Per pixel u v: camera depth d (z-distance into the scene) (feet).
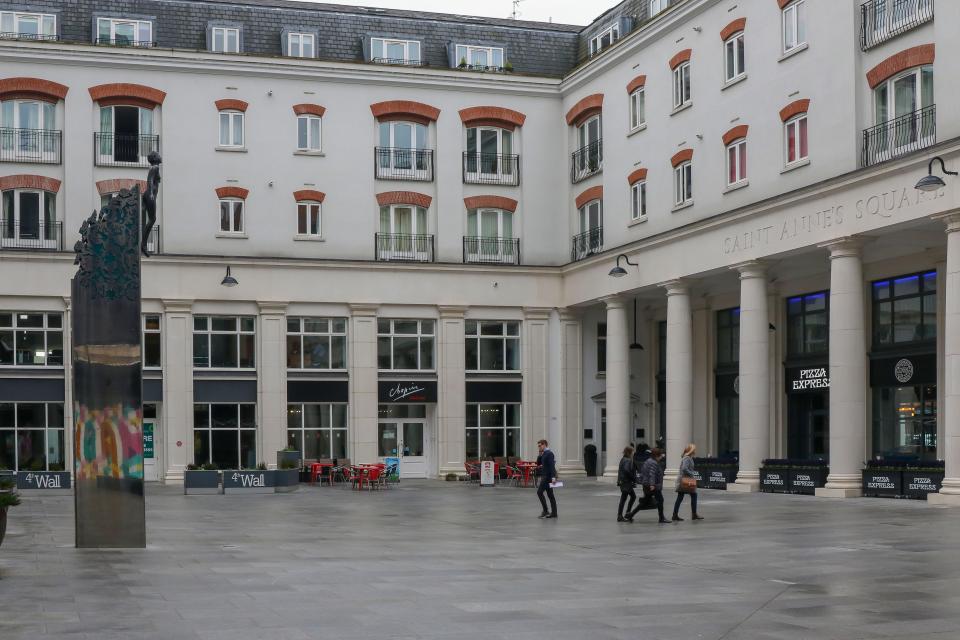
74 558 54.95
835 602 40.63
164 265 137.08
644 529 72.28
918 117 93.45
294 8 148.56
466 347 147.74
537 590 43.75
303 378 141.59
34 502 103.55
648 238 126.62
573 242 149.07
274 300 140.26
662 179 128.57
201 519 82.69
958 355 85.87
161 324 137.59
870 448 112.37
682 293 123.13
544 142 151.12
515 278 148.25
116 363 60.03
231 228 140.77
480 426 147.84
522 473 132.87
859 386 97.60
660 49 129.39
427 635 34.09
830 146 102.01
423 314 145.89
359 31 150.00
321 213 143.84
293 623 35.96
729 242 114.01
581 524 76.95
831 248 99.30
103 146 136.98
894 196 92.48
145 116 138.82
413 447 147.84
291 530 73.00
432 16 153.99
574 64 156.87
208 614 37.60
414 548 60.85
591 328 151.53
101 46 135.85
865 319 113.09
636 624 36.09
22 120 134.82
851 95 99.60
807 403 124.26
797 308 125.29
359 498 109.19
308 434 142.31
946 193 86.89
